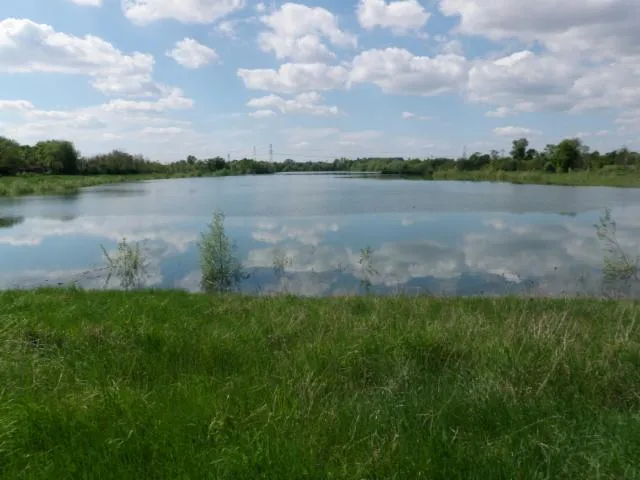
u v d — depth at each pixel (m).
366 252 17.09
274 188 64.38
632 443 3.42
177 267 17.20
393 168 124.62
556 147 87.75
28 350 5.97
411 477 3.21
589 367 4.85
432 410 4.10
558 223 26.02
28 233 25.02
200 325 7.61
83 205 40.62
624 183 61.69
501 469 3.21
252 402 4.32
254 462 3.26
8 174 80.94
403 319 7.59
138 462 3.40
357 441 3.66
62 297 10.02
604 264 15.92
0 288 13.65
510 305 9.32
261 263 17.16
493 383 4.54
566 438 3.60
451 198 43.19
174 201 44.09
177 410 4.15
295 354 5.77
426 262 17.05
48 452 3.52
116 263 17.03
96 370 5.24
